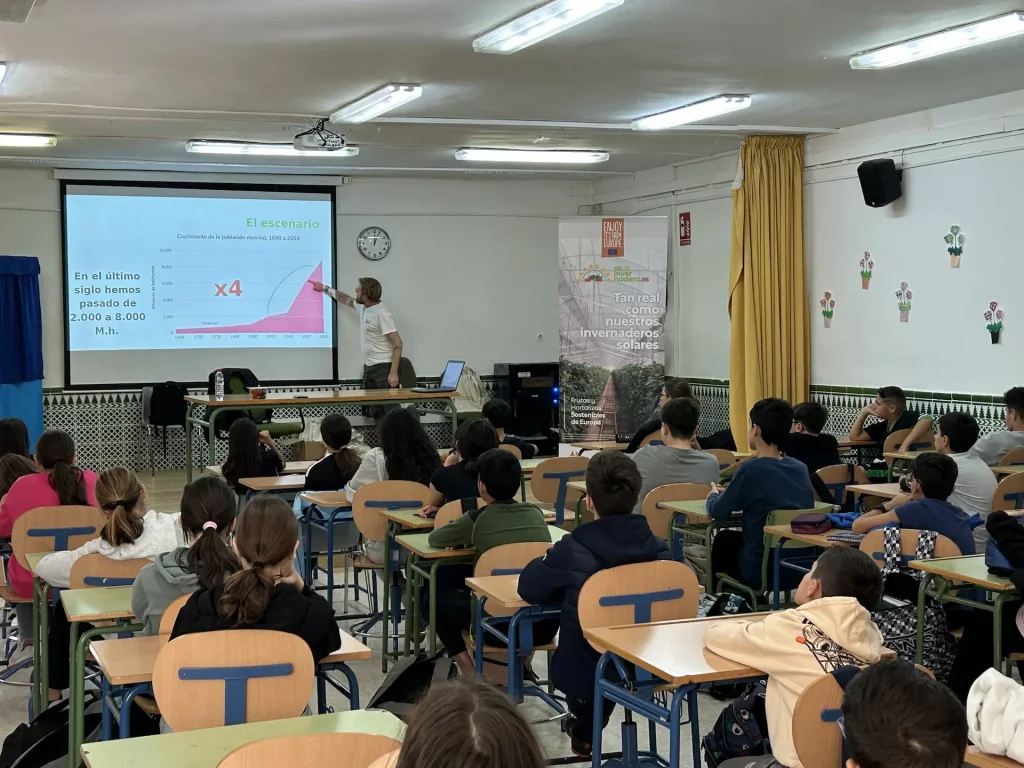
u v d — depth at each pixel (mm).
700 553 6336
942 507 4211
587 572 3342
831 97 7406
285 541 2859
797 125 8547
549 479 6164
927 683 1604
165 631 2906
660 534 5211
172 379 11156
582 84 6949
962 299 7637
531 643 3600
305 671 2596
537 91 7176
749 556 4750
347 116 7754
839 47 5973
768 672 2527
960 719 1576
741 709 2830
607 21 5402
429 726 1165
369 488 4984
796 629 2508
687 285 10828
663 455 5457
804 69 6527
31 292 10422
